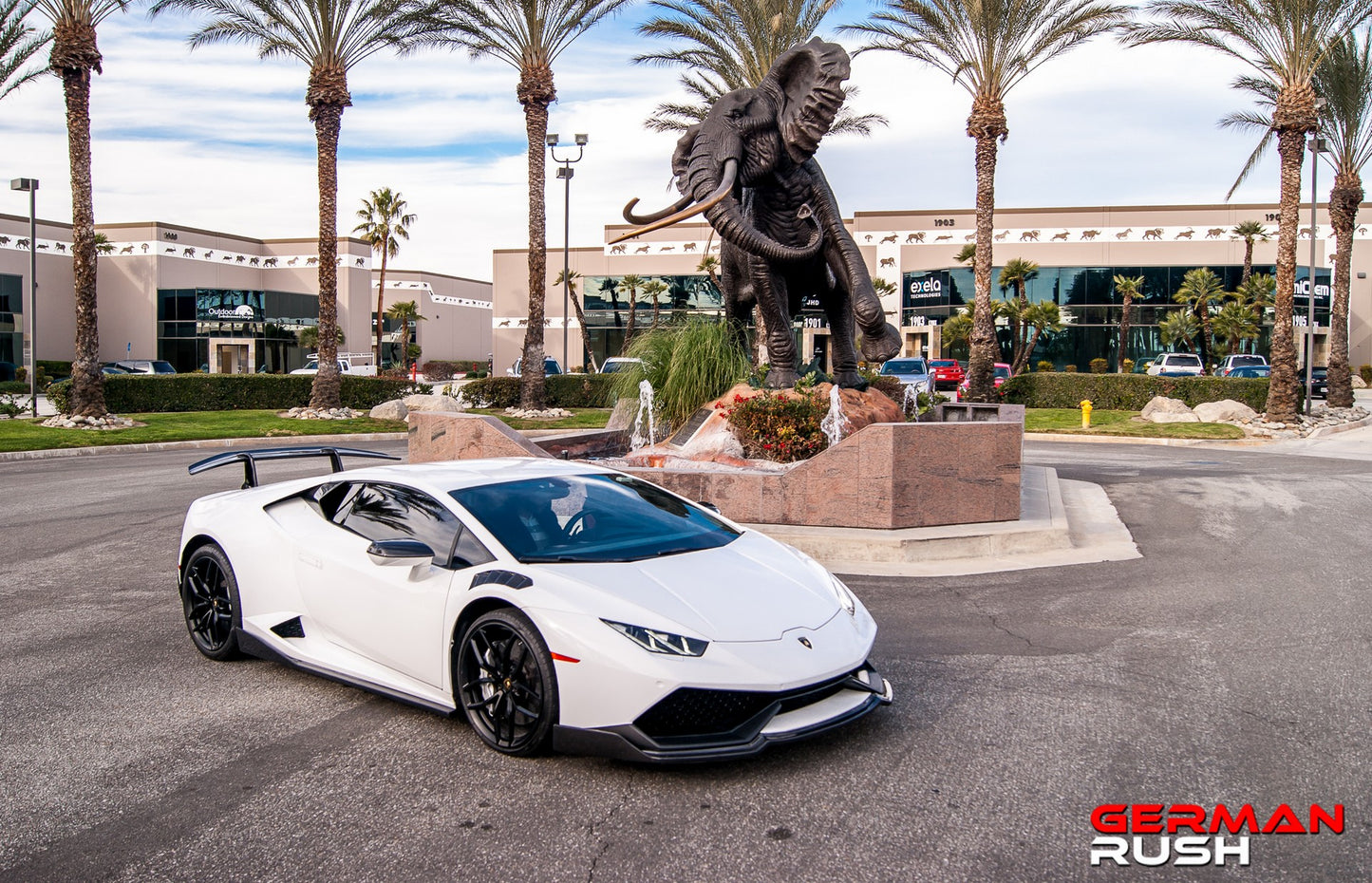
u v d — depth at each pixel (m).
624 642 3.93
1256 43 24.00
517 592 4.23
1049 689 5.18
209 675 5.51
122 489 13.48
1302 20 23.66
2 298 49.81
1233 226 47.62
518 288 56.59
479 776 4.10
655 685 3.82
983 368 27.84
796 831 3.58
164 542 9.57
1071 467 16.95
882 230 50.59
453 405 26.75
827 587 4.76
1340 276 31.22
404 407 26.44
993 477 9.48
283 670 5.61
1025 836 3.54
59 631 6.44
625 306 54.03
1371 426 27.16
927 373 29.94
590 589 4.20
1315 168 28.53
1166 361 39.81
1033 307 45.62
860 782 4.00
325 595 5.09
